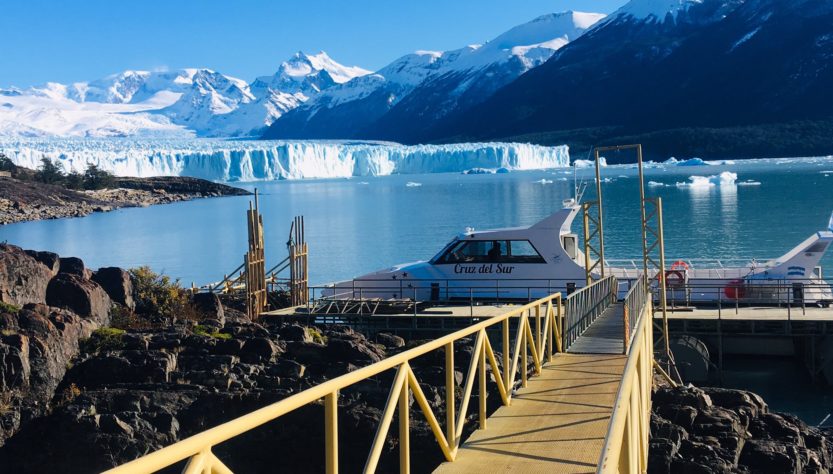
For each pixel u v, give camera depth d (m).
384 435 7.32
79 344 19.12
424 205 120.25
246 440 17.08
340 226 89.12
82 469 15.73
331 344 19.52
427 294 28.00
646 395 13.91
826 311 25.03
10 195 129.12
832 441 18.88
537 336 13.81
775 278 27.11
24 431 16.38
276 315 26.50
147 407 17.02
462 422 9.68
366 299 27.08
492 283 27.64
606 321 19.12
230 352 19.39
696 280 27.75
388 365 7.23
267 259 61.50
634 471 8.35
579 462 8.93
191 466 4.48
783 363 24.94
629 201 111.12
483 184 186.38
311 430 17.03
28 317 18.20
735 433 17.38
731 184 142.75
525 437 9.91
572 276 27.17
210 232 90.00
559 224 27.45
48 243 81.06
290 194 171.12
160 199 157.62
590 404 11.34
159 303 23.31
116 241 82.00
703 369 23.50
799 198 105.00
